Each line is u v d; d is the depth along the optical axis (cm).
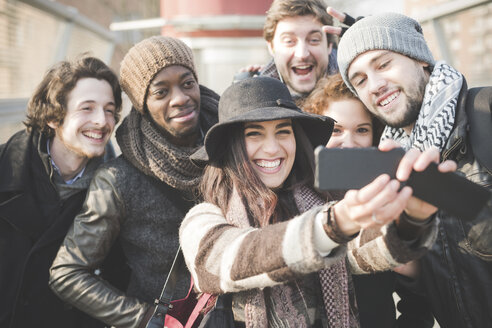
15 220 185
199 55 471
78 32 554
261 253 105
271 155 142
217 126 133
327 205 106
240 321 134
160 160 183
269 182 145
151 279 183
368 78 170
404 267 166
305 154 153
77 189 194
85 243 176
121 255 200
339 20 243
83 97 189
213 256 116
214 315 133
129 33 847
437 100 160
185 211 185
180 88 191
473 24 341
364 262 133
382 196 86
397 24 167
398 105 168
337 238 98
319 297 142
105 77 199
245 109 141
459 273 147
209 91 224
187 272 175
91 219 177
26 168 192
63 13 474
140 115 199
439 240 151
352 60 173
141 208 181
